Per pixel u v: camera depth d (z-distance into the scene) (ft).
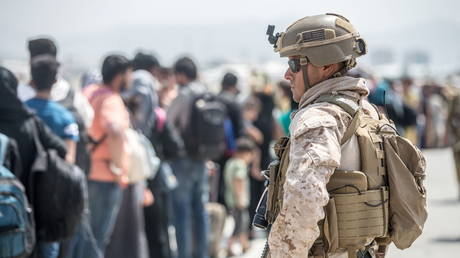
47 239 31.50
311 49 21.36
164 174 48.29
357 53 21.68
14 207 28.14
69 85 38.83
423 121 142.82
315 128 20.17
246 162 57.21
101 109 41.55
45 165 31.27
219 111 49.96
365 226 20.98
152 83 47.67
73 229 31.91
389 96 99.66
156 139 47.98
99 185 41.29
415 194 21.58
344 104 21.03
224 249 58.03
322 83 21.44
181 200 49.01
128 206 44.42
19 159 30.86
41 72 35.04
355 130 21.15
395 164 21.50
